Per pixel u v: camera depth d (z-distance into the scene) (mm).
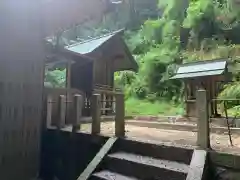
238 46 16078
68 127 6074
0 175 4727
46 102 6160
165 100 18062
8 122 4887
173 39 20141
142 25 25969
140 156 4145
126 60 12664
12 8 4965
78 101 5543
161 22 22312
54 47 7902
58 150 5699
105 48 11203
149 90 19312
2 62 4789
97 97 5090
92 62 10641
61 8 5398
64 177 5422
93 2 5227
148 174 3688
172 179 3402
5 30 4848
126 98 19719
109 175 4012
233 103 11562
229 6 17359
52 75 19422
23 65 5184
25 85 5219
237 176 3082
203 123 3576
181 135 5320
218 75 7652
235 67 13406
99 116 5086
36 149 5441
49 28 5758
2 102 4770
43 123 6066
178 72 9047
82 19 5734
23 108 5172
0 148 4742
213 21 18016
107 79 11562
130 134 5418
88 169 4227
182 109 14195
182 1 20594
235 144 4125
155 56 19297
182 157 3662
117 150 4547
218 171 3275
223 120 7406
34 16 5363
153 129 6691
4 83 4812
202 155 3389
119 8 5766
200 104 3631
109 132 5363
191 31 18953
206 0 17984
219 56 15852
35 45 5457
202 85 8227
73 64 10984
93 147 4926
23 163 5168
